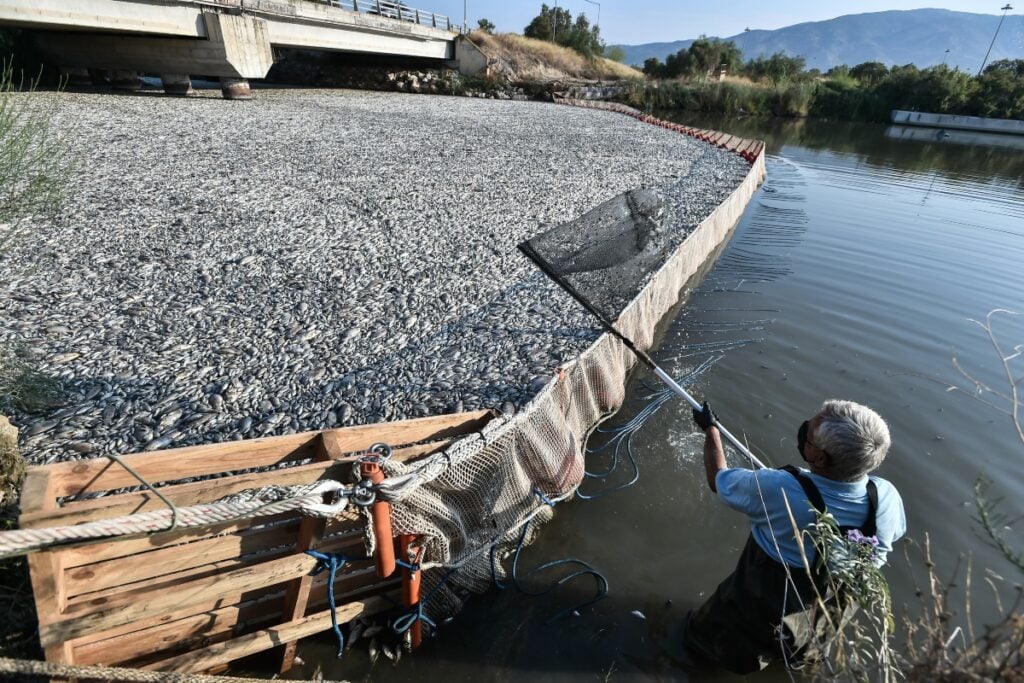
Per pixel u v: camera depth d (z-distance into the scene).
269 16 22.48
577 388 5.02
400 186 11.46
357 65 35.78
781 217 13.88
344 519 3.03
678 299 8.56
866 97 43.28
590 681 3.29
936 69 43.75
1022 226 14.05
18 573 3.00
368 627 3.37
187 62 21.28
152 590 2.54
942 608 2.15
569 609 3.69
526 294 7.14
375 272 7.39
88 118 15.12
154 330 5.71
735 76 48.41
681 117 37.97
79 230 7.81
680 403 5.93
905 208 15.44
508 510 3.84
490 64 35.69
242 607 2.92
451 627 3.52
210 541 2.63
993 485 4.88
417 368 5.52
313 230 8.62
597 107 32.56
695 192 12.87
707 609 3.33
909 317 8.22
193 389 4.92
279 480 2.72
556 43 45.38
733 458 5.14
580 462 4.58
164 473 2.84
